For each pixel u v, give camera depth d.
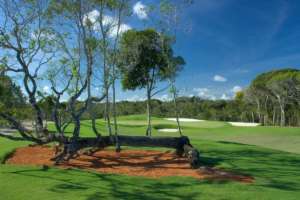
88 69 13.35
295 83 57.31
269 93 64.25
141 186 9.73
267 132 34.09
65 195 8.80
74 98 13.27
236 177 10.90
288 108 68.62
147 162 13.13
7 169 11.50
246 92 67.31
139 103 60.41
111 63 14.66
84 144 13.45
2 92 13.60
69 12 13.27
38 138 12.92
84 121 39.44
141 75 22.05
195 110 76.38
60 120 14.08
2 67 12.30
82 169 11.73
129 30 18.31
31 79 12.71
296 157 15.66
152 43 20.58
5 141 17.84
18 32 12.24
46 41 12.97
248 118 78.69
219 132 34.88
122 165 12.59
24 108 14.41
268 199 8.73
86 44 13.61
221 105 80.88
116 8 14.32
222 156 15.15
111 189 9.38
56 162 12.41
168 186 9.77
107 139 13.99
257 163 13.62
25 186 9.56
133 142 14.16
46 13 12.93
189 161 12.38
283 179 10.91
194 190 9.41
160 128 39.25
